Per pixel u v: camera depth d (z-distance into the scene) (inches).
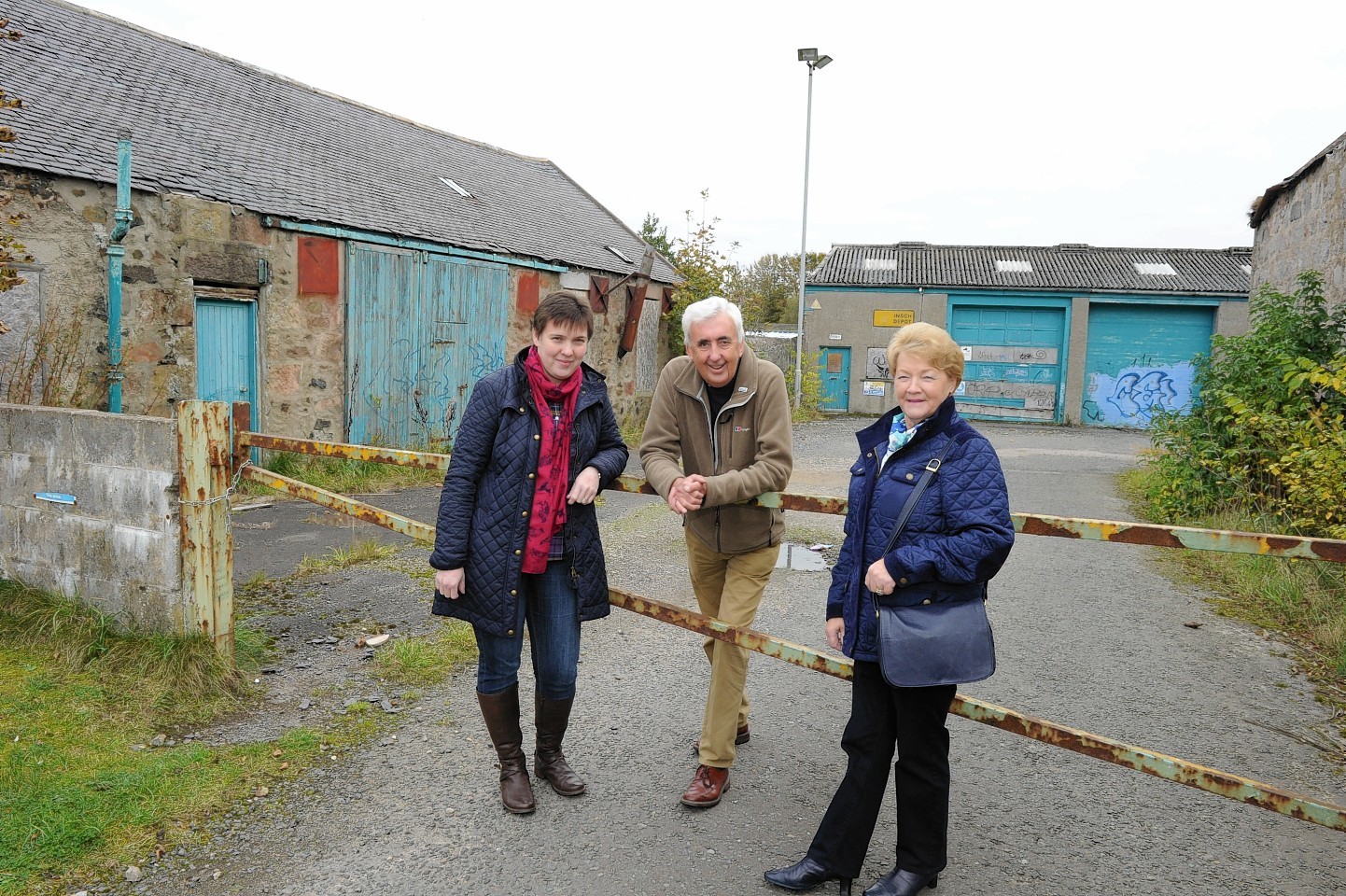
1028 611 219.0
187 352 338.6
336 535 277.0
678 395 122.6
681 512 110.0
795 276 1804.9
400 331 440.8
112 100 368.8
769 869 106.2
